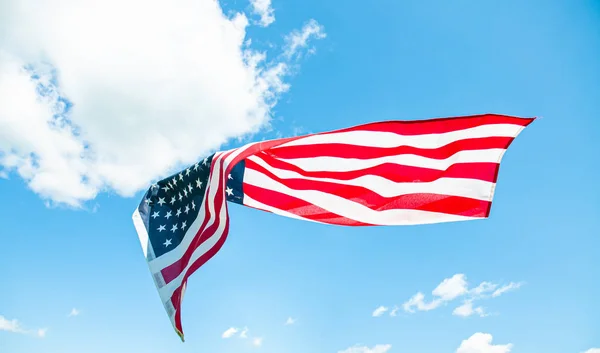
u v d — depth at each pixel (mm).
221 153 6902
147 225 6926
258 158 7559
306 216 7074
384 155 6758
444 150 6383
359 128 6984
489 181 6125
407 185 6516
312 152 7203
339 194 6914
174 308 6090
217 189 6488
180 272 6379
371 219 6742
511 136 5996
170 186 7145
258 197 7414
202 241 6398
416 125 6512
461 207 6207
